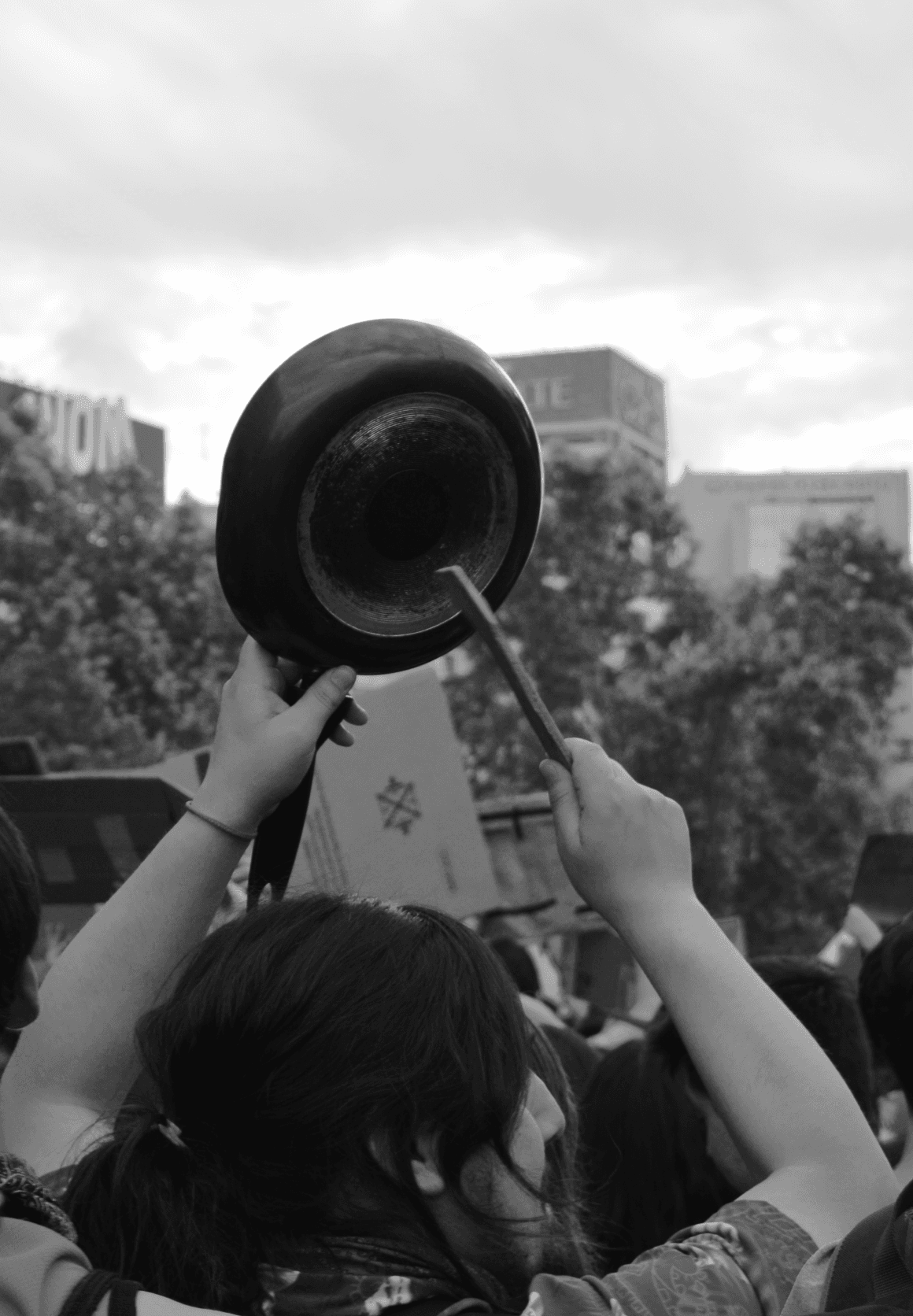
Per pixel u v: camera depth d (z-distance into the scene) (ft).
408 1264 4.42
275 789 5.10
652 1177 9.75
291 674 5.42
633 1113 9.83
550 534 96.27
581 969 21.77
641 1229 9.75
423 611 5.20
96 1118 5.08
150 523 95.45
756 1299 4.45
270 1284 4.50
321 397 4.90
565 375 306.55
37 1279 3.87
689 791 94.48
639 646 99.66
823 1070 4.94
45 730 85.15
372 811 12.58
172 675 90.63
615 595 97.60
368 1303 4.38
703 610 98.22
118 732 86.38
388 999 4.45
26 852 4.25
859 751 98.22
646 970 5.04
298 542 4.98
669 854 5.13
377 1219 4.40
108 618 92.43
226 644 93.40
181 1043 4.58
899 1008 6.86
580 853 5.11
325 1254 4.42
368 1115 4.36
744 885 96.89
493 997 4.58
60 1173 4.91
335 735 5.40
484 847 12.78
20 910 4.12
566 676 94.22
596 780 5.11
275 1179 4.42
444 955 4.59
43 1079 5.10
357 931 4.61
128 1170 4.60
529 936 17.69
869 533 101.60
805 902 96.68
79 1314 3.86
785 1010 5.00
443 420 5.07
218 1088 4.50
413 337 5.03
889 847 14.98
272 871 5.24
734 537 267.18
